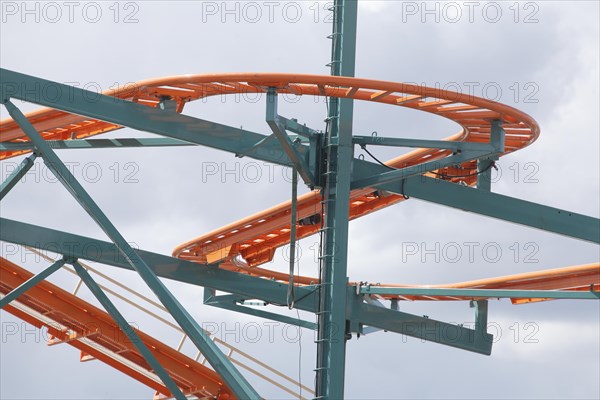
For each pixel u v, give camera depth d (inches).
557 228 1523.1
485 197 1510.8
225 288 1497.3
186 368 1647.4
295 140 1395.2
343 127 1412.4
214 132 1355.8
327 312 1398.9
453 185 1504.7
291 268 1428.4
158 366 1359.5
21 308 1614.2
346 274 1402.6
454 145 1397.6
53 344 1670.8
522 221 1517.0
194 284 1483.8
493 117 1386.6
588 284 1647.4
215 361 1284.4
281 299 1514.5
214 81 1270.9
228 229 1663.4
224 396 1675.7
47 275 1364.4
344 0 1417.3
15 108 1256.8
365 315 1556.3
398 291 1546.5
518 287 1685.5
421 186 1492.4
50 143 1473.9
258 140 1381.6
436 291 1550.2
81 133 1557.6
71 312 1551.4
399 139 1413.6
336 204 1401.3
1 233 1337.4
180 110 1391.5
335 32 1422.2
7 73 1253.1
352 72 1407.5
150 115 1320.1
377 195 1695.4
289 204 1614.2
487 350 1646.2
